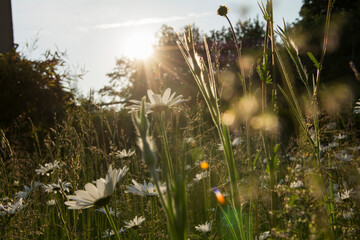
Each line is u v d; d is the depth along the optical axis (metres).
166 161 0.75
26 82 6.36
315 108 1.33
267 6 1.28
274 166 1.29
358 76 2.16
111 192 1.27
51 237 2.69
